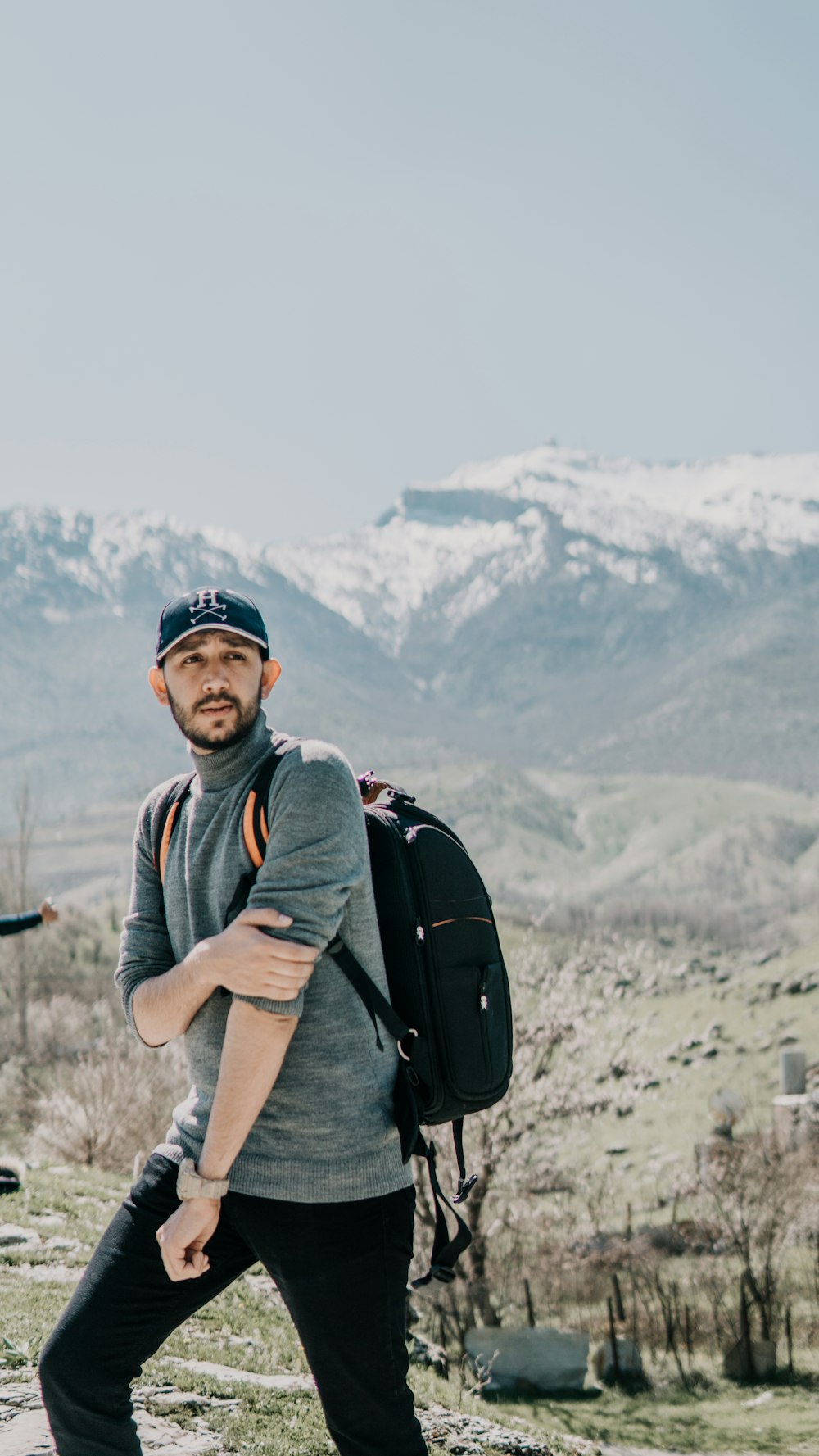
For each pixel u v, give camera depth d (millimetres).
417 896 2541
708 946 135500
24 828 52062
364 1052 2426
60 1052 39406
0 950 54094
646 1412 14516
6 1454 3480
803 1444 13234
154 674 2680
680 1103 50031
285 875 2336
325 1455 4266
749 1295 19812
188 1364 5305
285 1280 2391
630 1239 23250
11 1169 9227
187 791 2676
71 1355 2396
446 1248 2584
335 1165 2369
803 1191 23500
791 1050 47719
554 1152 19688
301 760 2439
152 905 2725
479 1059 2510
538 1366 14961
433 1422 5715
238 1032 2285
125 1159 16062
